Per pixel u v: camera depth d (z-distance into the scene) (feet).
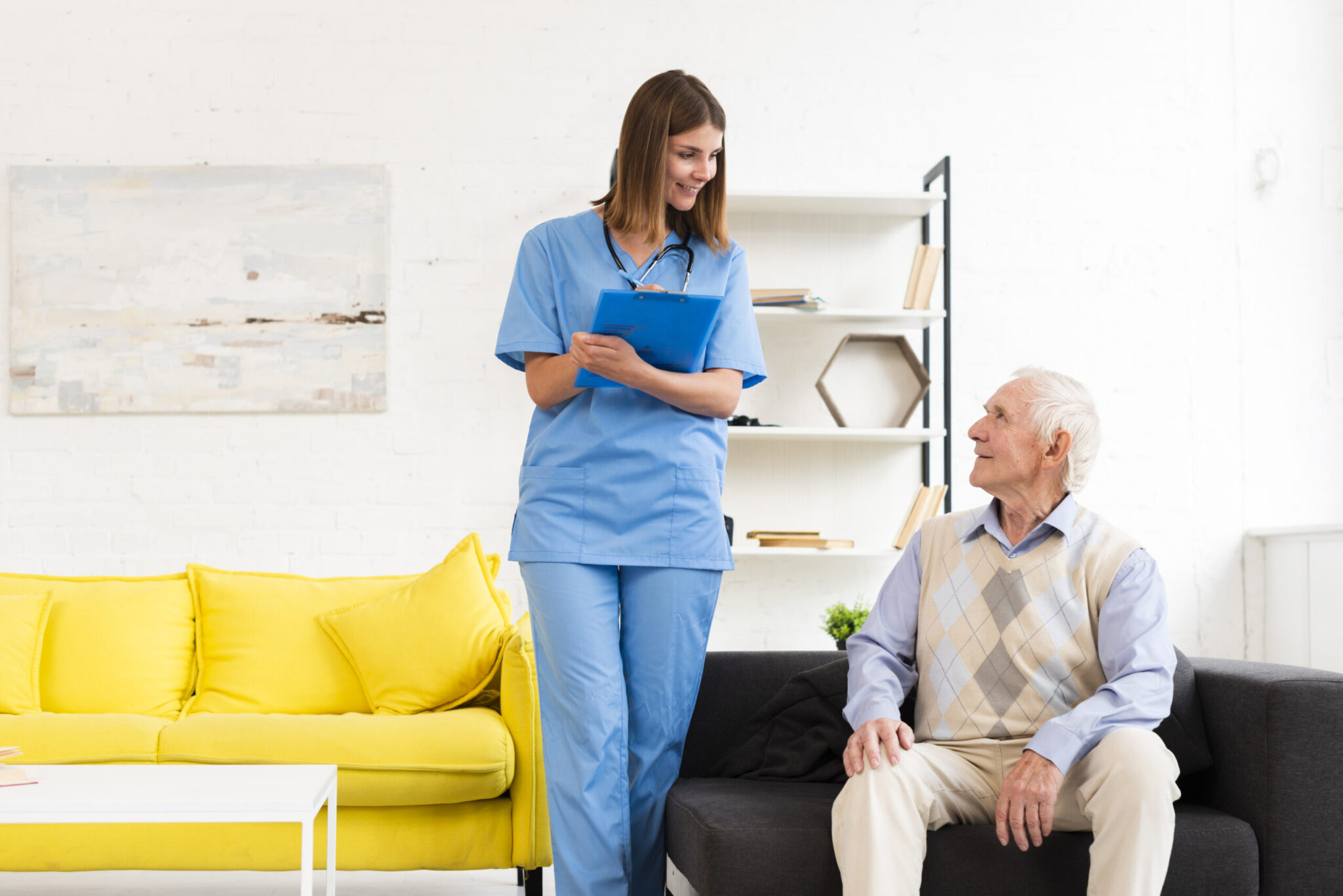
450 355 11.90
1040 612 5.27
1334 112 12.63
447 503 11.82
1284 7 12.66
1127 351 12.31
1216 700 5.48
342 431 11.80
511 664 7.79
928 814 4.86
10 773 5.85
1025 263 12.32
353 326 11.82
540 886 7.70
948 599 5.51
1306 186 12.55
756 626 11.91
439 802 7.57
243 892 8.40
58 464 11.61
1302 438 12.36
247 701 8.68
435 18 12.10
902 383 11.55
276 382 11.74
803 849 4.85
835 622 10.41
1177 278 12.39
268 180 11.84
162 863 7.43
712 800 5.36
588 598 5.76
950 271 11.60
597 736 5.68
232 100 11.93
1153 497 12.21
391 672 8.53
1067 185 12.40
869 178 12.28
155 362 11.67
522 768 7.64
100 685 8.66
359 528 11.75
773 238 12.12
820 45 12.35
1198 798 5.57
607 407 5.82
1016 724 5.21
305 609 9.11
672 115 5.77
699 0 12.28
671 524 5.82
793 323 12.04
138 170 11.75
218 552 11.64
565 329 5.97
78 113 11.84
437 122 12.04
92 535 11.58
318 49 12.01
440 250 11.96
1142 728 4.76
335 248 11.85
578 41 12.17
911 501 12.09
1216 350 12.37
